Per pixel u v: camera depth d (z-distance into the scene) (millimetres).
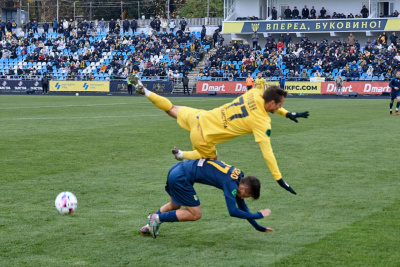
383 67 44219
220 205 8766
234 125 6512
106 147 14641
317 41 54312
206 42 54656
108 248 6637
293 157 13141
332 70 46062
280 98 6391
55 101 36812
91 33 58375
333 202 8914
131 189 9859
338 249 6566
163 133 17641
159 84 49625
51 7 75250
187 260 6195
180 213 6820
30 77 52875
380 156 13266
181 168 6738
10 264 6066
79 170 11555
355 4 54156
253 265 6023
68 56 55688
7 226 7559
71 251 6523
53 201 8969
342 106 30672
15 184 10188
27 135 17078
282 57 49406
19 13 67938
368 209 8469
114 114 25203
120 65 52375
